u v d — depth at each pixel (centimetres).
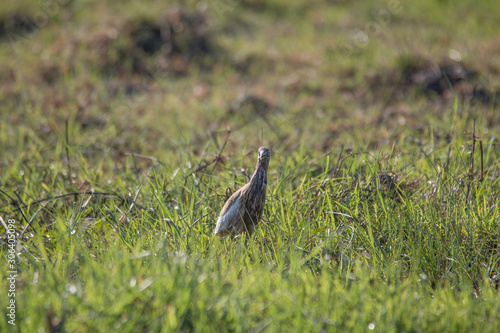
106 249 872
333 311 654
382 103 1814
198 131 1627
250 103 1844
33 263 801
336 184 1074
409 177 1120
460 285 805
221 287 684
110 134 1591
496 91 1744
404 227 934
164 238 836
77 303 633
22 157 1345
